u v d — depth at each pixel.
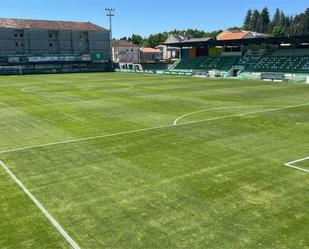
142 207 9.52
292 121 20.64
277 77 54.53
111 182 11.31
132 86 43.72
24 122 21.08
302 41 59.25
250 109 25.19
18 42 88.00
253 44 68.19
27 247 7.63
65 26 94.19
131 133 17.77
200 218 8.88
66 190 10.72
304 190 10.53
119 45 127.25
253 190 10.57
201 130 18.30
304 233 8.10
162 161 13.31
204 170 12.30
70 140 16.58
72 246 7.68
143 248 7.59
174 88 41.16
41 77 63.56
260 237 7.96
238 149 14.79
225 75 63.84
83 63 87.38
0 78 61.50
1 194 10.45
